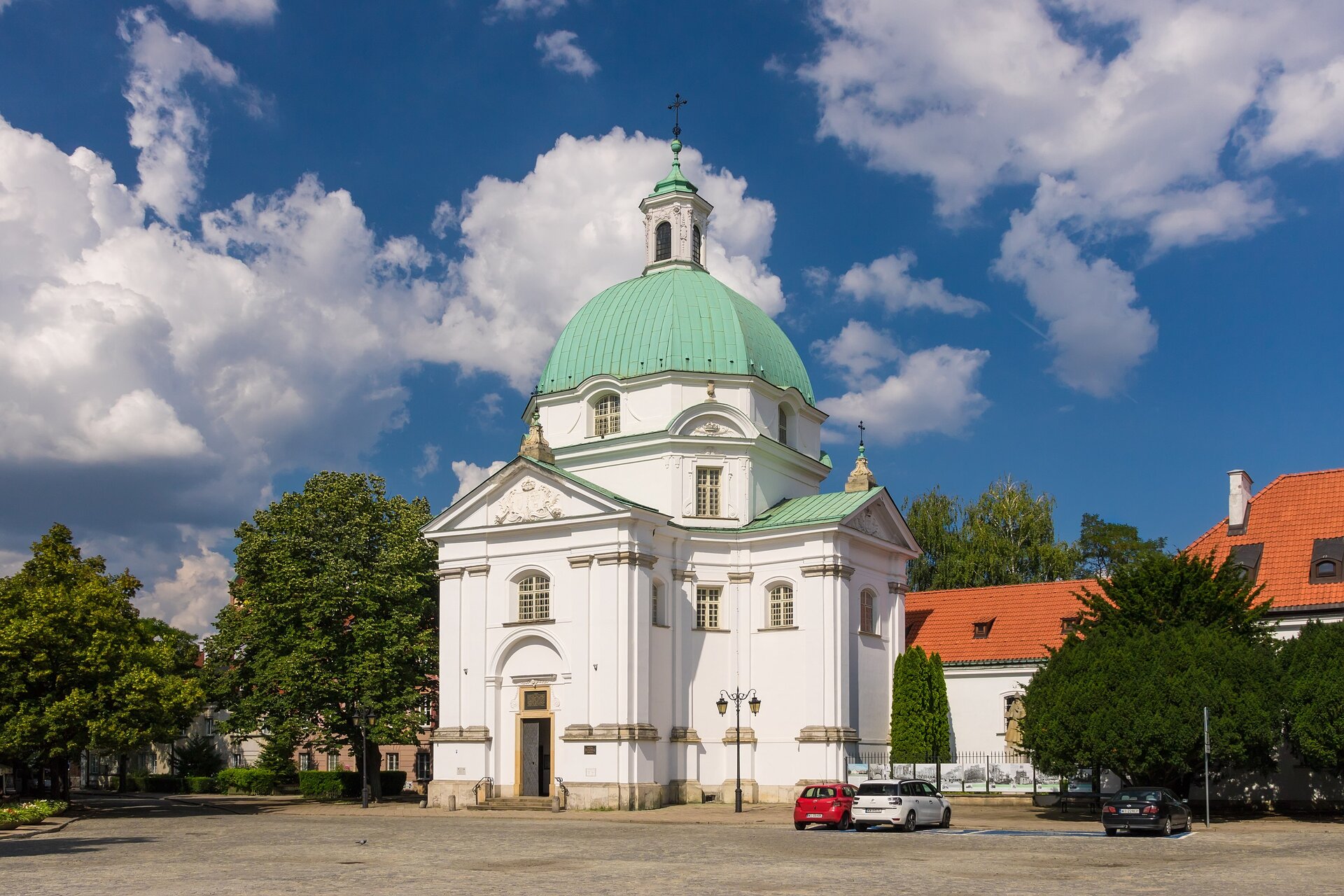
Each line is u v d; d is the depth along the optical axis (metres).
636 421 61.19
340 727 64.50
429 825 45.81
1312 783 50.88
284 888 24.89
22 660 53.00
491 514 58.50
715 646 58.53
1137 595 49.81
